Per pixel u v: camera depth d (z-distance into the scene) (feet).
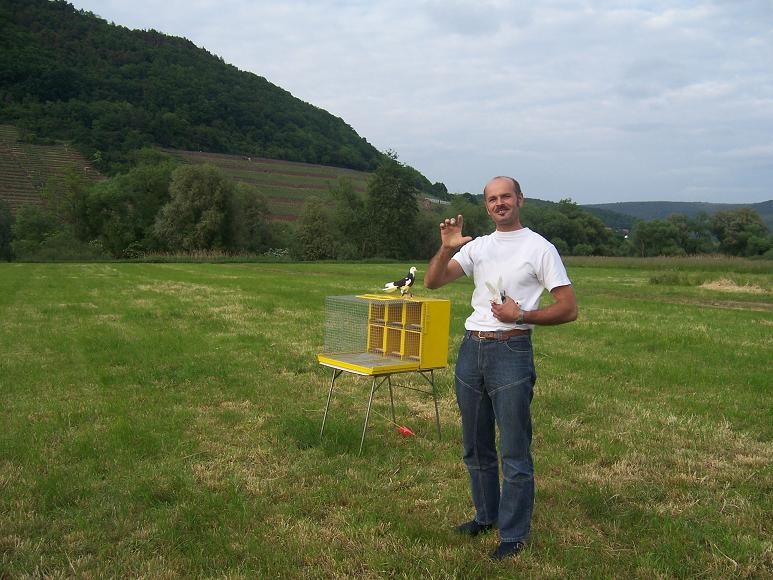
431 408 25.73
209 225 235.81
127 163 401.08
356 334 22.99
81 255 215.72
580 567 13.15
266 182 422.82
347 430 21.88
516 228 13.70
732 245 318.24
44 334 43.01
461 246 13.66
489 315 13.50
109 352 36.32
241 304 63.16
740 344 41.47
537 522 15.30
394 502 16.29
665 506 16.28
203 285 90.89
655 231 322.96
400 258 264.52
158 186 259.19
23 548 13.61
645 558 13.44
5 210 264.31
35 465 18.47
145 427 22.24
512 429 13.23
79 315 53.88
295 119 571.69
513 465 13.33
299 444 20.97
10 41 510.17
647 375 31.91
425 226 269.03
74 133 427.33
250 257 224.94
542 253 13.12
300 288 85.56
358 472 18.35
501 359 13.25
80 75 508.12
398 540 14.23
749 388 29.55
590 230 338.34
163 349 37.52
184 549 13.85
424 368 20.06
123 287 85.71
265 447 20.62
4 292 75.36
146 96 517.96
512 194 13.39
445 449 20.61
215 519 15.28
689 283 102.47
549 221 333.21
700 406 26.18
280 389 28.53
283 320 51.37
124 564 13.07
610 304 70.54
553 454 20.15
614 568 13.16
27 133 407.64
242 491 16.96
